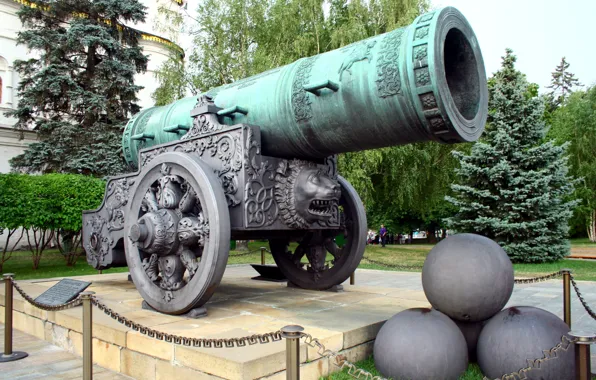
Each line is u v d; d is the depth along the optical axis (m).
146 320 3.17
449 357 2.44
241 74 12.47
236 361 2.24
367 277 7.45
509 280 2.68
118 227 4.27
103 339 3.12
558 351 2.30
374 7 12.45
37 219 8.05
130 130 4.73
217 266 3.06
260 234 3.94
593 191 17.09
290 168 3.50
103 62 11.87
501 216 10.23
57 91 11.38
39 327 3.86
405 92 2.56
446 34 2.56
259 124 3.43
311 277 4.46
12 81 15.71
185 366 2.52
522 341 2.38
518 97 10.41
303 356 2.51
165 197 3.39
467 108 2.78
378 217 20.00
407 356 2.44
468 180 10.59
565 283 3.26
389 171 13.71
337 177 4.18
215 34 13.20
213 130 3.50
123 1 12.55
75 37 11.70
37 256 8.62
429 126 2.61
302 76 3.20
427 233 25.70
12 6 15.73
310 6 12.45
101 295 4.25
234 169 3.28
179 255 3.36
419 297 4.04
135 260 3.62
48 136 11.95
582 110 16.56
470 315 2.65
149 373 2.75
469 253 2.68
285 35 12.38
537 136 10.44
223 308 3.58
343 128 3.01
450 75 2.86
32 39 11.73
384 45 2.74
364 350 2.96
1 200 7.65
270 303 3.79
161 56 17.94
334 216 3.83
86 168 11.25
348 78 2.87
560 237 10.21
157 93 13.31
